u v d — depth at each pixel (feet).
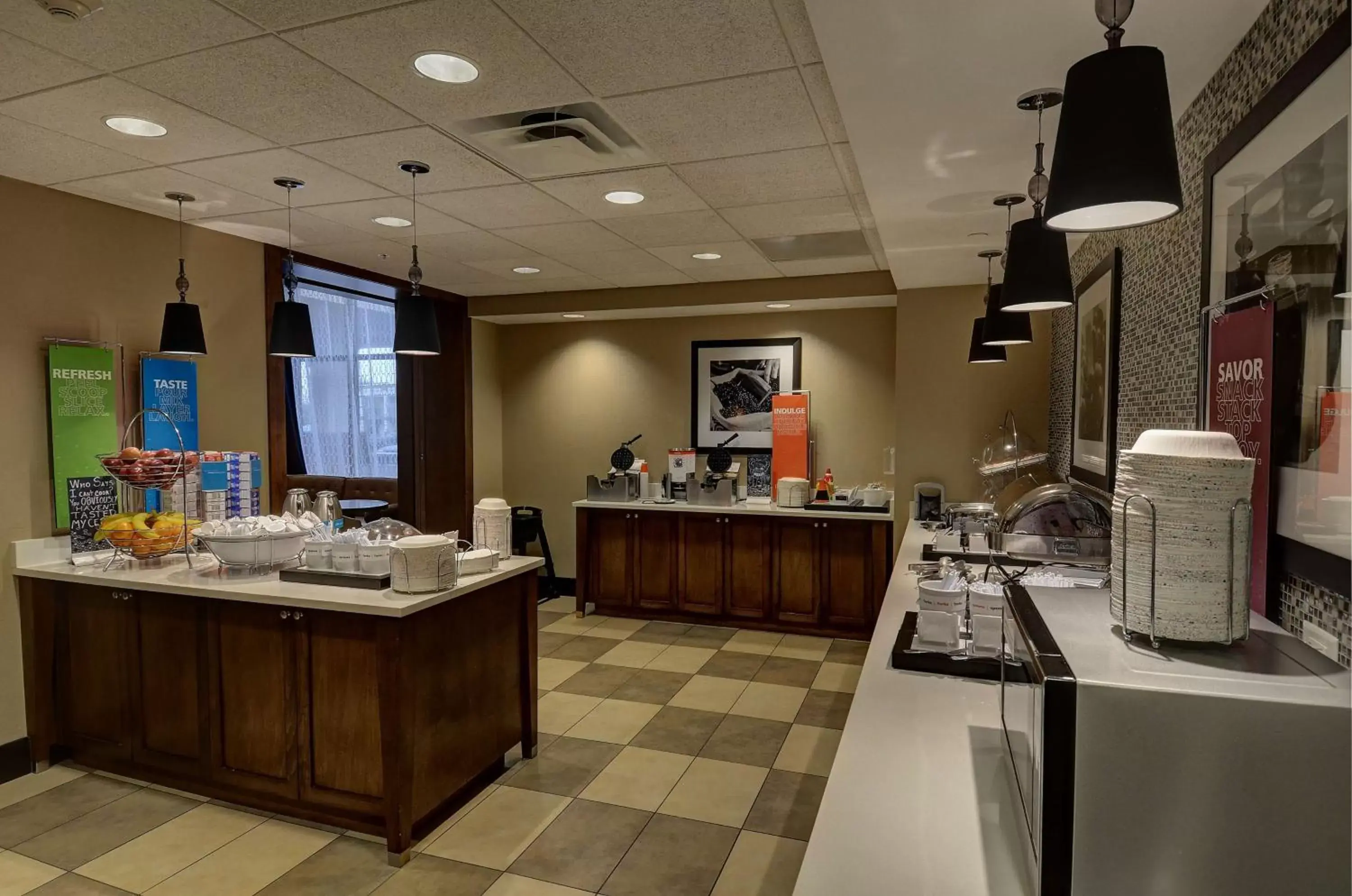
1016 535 7.95
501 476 21.22
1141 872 3.13
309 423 25.25
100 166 9.79
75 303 10.96
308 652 8.72
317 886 7.80
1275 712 3.00
